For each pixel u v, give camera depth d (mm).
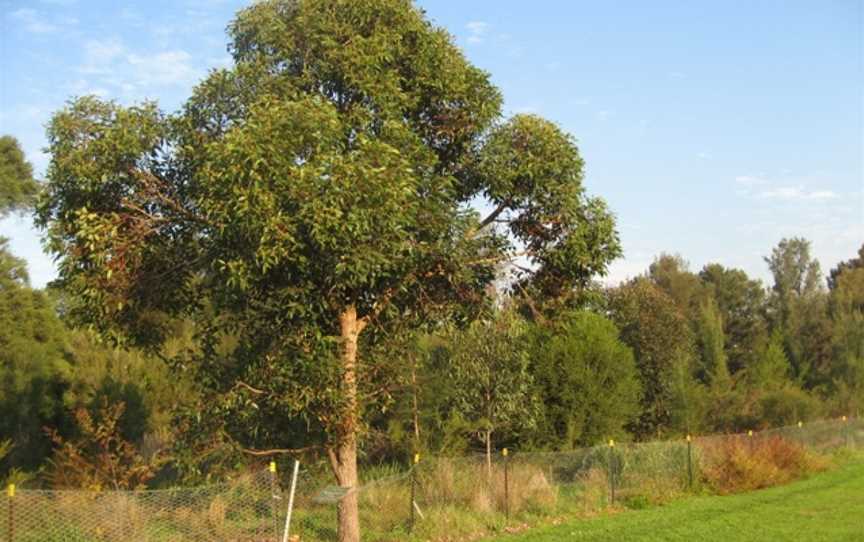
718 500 16625
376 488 13852
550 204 11266
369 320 11367
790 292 56438
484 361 18094
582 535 12547
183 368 10961
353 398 10148
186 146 9805
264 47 10492
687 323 34875
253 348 10102
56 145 9875
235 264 8688
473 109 11125
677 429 26188
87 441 14359
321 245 8664
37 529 9672
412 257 9766
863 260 71250
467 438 19406
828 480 19656
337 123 9047
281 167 8492
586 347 21234
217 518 10859
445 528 12633
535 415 19516
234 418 10258
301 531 11805
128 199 10070
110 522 10203
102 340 10523
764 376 33312
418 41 10844
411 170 9109
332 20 10367
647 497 16078
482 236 11484
